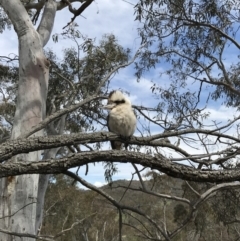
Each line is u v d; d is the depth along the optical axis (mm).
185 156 3783
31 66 5332
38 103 5234
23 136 3895
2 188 4840
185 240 10000
